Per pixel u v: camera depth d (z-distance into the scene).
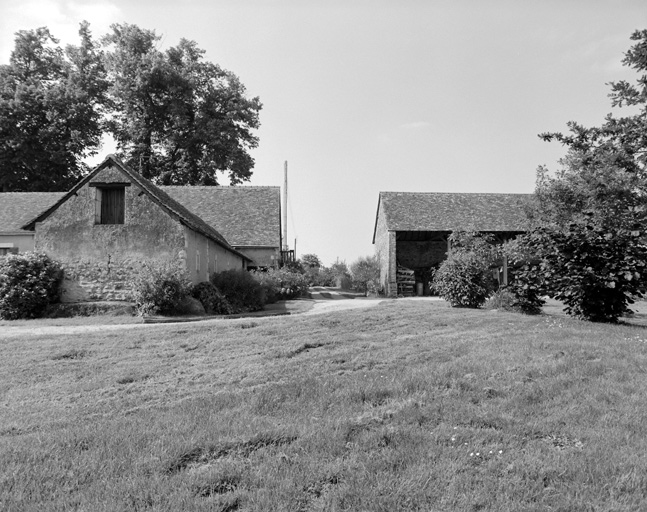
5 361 7.69
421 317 11.06
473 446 3.64
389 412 4.39
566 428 3.91
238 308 18.11
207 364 7.05
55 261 16.30
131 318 14.59
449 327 9.60
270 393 5.17
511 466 3.28
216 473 3.31
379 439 3.80
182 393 5.65
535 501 2.90
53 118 32.84
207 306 16.69
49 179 34.12
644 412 4.20
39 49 35.19
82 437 4.12
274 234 28.06
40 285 15.36
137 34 37.06
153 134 38.91
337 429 4.02
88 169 36.91
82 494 3.12
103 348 8.48
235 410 4.74
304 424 4.19
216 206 30.14
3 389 6.27
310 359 6.96
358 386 5.23
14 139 31.55
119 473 3.42
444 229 30.58
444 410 4.39
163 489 3.12
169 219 16.39
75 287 16.25
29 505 3.01
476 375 5.50
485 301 13.69
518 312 12.22
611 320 10.35
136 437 4.04
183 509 2.90
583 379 5.24
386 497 2.95
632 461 3.30
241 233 27.83
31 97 32.72
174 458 3.58
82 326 12.91
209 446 3.77
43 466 3.56
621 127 8.22
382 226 33.91
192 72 38.31
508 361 6.10
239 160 38.75
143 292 14.92
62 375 6.82
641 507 2.80
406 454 3.52
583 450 3.52
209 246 19.88
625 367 5.69
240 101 39.44
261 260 27.72
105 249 16.34
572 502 2.85
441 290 14.12
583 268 10.16
